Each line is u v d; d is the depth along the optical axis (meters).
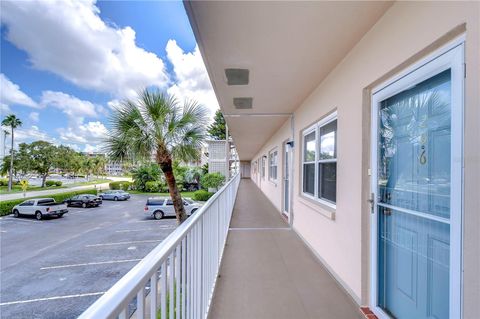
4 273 7.53
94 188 33.72
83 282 6.86
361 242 2.29
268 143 10.35
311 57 2.69
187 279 1.53
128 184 31.92
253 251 3.85
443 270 1.49
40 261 8.52
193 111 6.47
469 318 1.20
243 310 2.27
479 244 1.15
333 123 3.23
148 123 6.03
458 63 1.33
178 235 1.35
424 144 1.64
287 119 6.09
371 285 2.21
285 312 2.23
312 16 1.96
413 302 1.75
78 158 41.69
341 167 2.74
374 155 2.19
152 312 0.97
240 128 7.64
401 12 1.73
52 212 16.42
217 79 3.36
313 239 3.75
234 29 2.14
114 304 0.67
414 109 1.73
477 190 1.17
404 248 1.85
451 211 1.38
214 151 23.17
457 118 1.33
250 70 3.05
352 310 2.26
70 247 10.20
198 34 2.23
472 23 1.20
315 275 2.99
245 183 20.16
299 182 4.81
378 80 2.06
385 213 2.08
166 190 29.58
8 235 12.44
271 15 1.95
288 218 5.88
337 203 2.85
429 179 1.59
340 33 2.21
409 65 1.73
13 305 5.72
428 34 1.48
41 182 38.94
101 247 10.13
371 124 2.24
